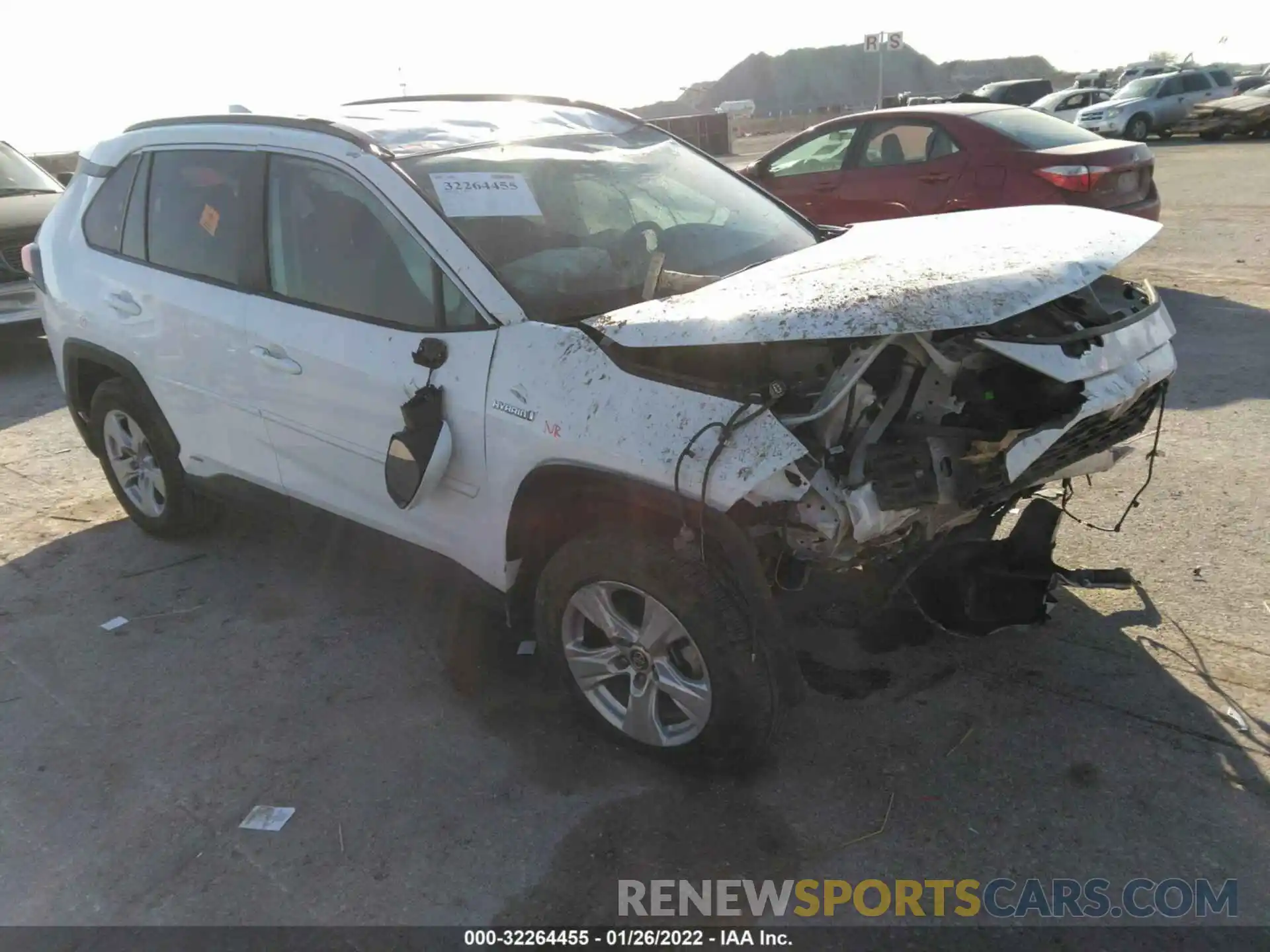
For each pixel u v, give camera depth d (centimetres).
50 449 650
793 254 352
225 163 393
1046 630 362
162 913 260
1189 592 377
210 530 502
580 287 326
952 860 262
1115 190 775
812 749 307
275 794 303
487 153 363
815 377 290
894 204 744
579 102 446
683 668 292
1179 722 306
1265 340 684
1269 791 276
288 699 353
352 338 337
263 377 371
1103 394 277
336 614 413
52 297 472
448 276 315
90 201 463
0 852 286
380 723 335
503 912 254
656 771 303
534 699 344
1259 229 1123
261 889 266
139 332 425
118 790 309
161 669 378
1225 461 489
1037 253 294
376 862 272
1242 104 2417
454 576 338
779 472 257
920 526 288
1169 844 261
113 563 474
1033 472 292
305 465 372
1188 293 845
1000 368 289
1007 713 318
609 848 273
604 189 374
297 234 362
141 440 473
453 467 313
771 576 294
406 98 441
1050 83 3291
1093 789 282
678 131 3372
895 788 289
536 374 290
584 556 290
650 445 264
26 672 382
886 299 262
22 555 488
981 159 782
